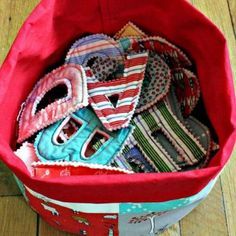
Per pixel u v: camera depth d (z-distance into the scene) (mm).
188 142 891
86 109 915
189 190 724
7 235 926
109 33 965
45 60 913
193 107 917
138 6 907
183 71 933
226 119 766
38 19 827
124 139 883
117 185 685
